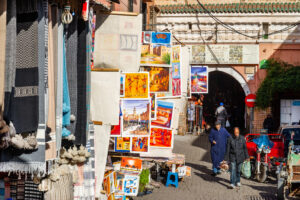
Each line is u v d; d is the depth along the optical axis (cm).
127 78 866
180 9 3109
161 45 1046
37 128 496
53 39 567
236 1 3191
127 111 884
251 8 3064
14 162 508
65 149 636
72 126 648
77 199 680
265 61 3056
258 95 3033
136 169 1046
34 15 501
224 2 3180
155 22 2386
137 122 882
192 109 2955
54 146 557
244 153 1323
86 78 661
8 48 471
